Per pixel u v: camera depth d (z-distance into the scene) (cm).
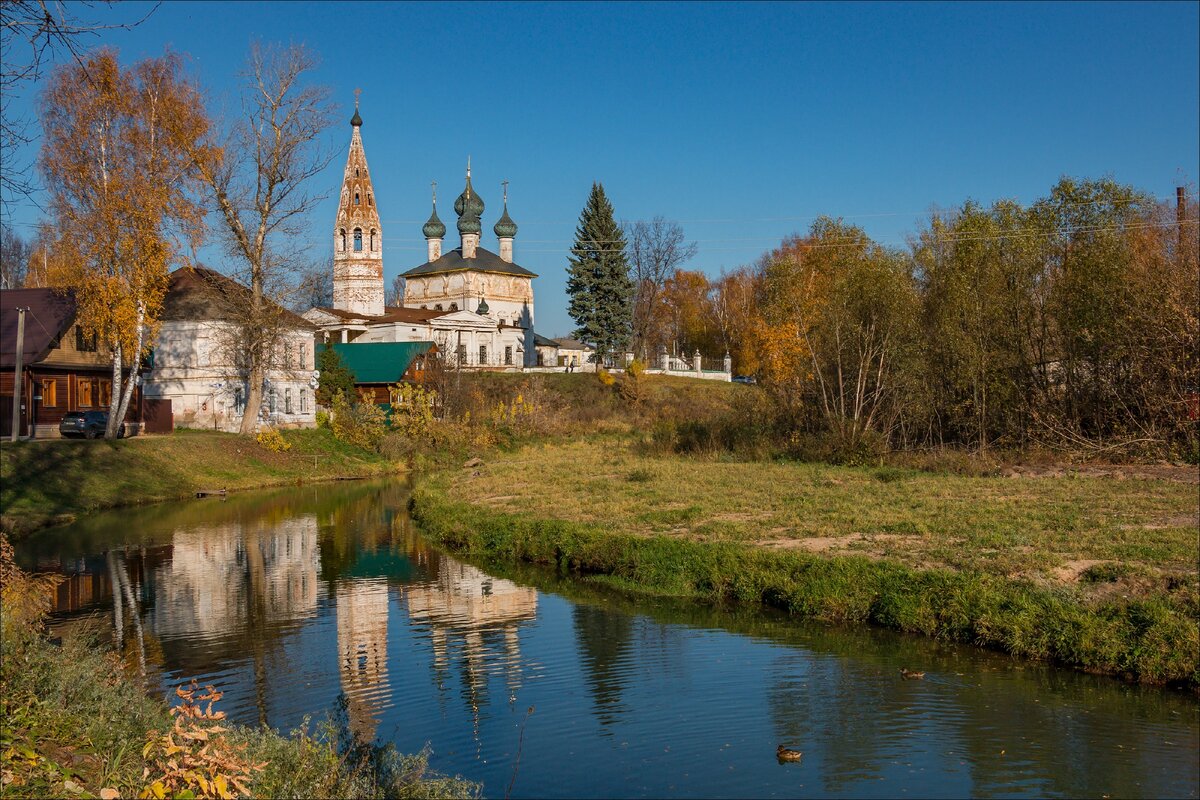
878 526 2473
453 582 2361
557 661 1650
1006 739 1257
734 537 2447
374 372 7231
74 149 4228
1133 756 1195
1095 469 3847
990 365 4697
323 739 1209
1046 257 4850
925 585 1825
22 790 720
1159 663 1447
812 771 1174
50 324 4769
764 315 7150
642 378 8381
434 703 1452
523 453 6150
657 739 1287
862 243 6706
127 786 785
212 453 4884
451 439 6153
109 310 4438
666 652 1686
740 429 5225
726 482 3688
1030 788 1116
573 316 9775
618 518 2862
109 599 2191
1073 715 1333
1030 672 1519
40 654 1072
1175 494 2930
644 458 5009
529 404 7150
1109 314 4381
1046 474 3706
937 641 1700
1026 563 1917
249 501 4169
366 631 1880
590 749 1258
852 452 4422
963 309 4759
